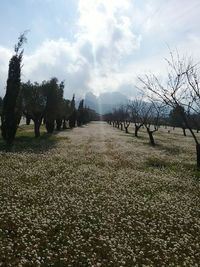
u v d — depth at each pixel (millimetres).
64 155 34438
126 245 12734
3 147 38094
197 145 31938
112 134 75438
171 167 30969
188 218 16578
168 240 13688
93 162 31484
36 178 23234
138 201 18922
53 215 15352
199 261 12023
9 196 18109
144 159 34844
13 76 41750
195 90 32156
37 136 54781
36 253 11414
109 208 17266
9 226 13891
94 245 12695
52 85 56531
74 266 10930
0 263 10539
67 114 88312
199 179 26219
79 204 17422
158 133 91438
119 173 26844
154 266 11398
